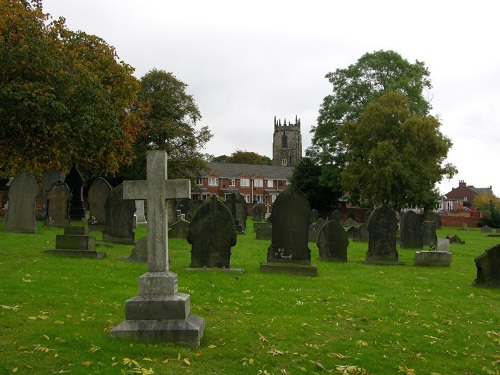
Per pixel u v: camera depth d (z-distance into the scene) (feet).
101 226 76.79
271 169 316.40
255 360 22.13
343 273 49.03
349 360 23.03
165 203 25.32
